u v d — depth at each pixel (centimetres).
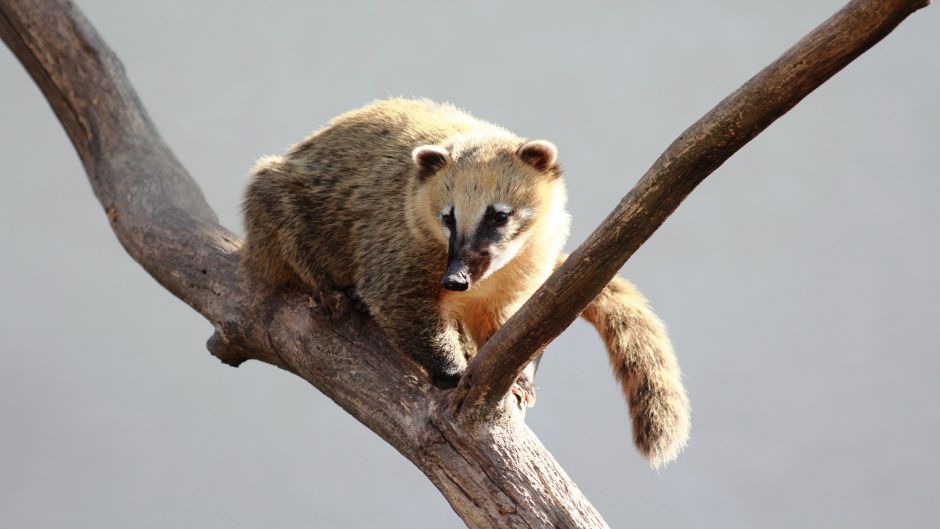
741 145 543
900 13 484
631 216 567
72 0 1055
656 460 798
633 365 847
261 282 833
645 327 863
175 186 979
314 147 880
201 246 902
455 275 749
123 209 962
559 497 658
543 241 824
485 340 856
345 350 762
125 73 1056
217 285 864
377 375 739
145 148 1009
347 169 853
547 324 611
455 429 673
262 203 843
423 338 772
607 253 580
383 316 782
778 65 515
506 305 834
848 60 505
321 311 776
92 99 1020
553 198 830
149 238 928
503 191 797
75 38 1027
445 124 892
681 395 820
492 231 787
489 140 850
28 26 1024
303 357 775
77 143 1034
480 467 665
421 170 805
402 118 892
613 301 880
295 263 837
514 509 652
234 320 830
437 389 720
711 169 553
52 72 1025
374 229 815
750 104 525
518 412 705
